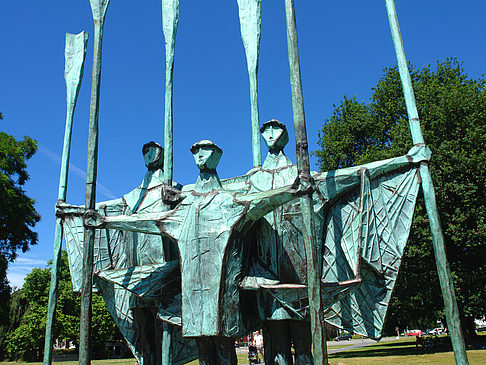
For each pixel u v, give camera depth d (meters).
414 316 20.44
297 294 5.18
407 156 5.37
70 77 7.12
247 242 5.48
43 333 30.25
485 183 15.45
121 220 5.45
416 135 5.39
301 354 5.36
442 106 17.41
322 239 5.70
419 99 18.80
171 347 6.12
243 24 7.08
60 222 6.71
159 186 6.90
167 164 6.01
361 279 5.15
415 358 15.02
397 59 5.58
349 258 5.45
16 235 21.92
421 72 21.23
